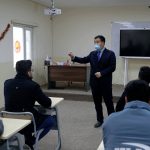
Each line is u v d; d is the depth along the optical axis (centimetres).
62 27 807
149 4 718
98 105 428
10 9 580
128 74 764
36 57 728
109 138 136
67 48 809
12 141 228
